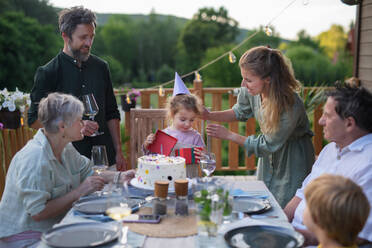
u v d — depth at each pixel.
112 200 1.66
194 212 2.00
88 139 3.02
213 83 13.66
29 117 2.88
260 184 2.45
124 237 1.68
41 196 1.99
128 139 4.54
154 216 1.90
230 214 1.77
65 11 2.84
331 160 2.20
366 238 1.82
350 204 1.38
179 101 2.99
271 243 1.63
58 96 2.11
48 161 2.06
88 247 1.57
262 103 2.74
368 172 1.94
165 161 2.25
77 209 1.97
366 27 4.98
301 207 2.17
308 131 2.69
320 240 1.50
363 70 5.07
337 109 2.02
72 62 2.93
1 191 3.27
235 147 4.89
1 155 3.26
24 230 2.08
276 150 2.60
